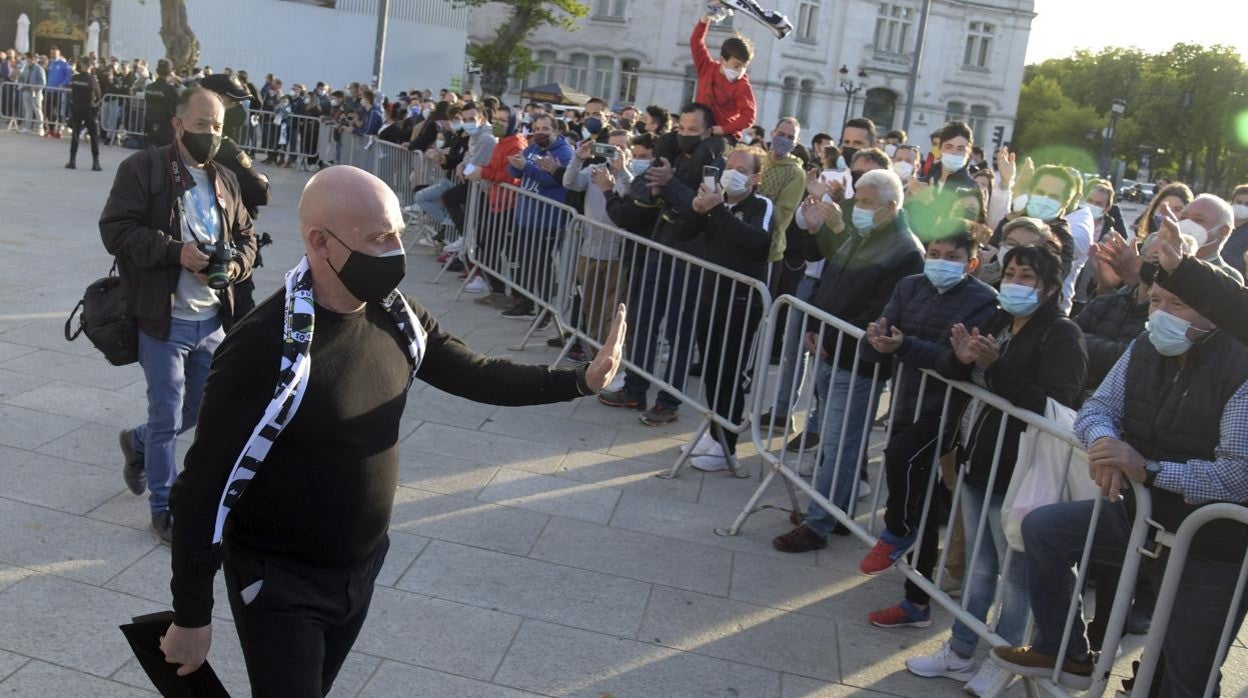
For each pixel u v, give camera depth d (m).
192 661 2.21
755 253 5.68
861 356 4.27
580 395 2.61
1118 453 2.96
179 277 4.00
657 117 9.89
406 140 14.79
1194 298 2.78
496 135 9.58
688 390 7.12
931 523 4.13
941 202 5.77
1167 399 3.01
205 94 3.93
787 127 7.09
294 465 2.22
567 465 5.51
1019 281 3.53
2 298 7.39
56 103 20.81
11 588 3.67
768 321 5.02
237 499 2.16
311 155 20.22
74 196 12.80
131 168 3.93
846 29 49.34
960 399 3.94
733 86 6.89
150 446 4.06
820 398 5.64
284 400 2.13
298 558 2.28
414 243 12.03
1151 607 4.29
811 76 49.28
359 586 2.36
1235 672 4.10
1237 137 47.75
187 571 2.15
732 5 6.89
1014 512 3.39
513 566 4.29
